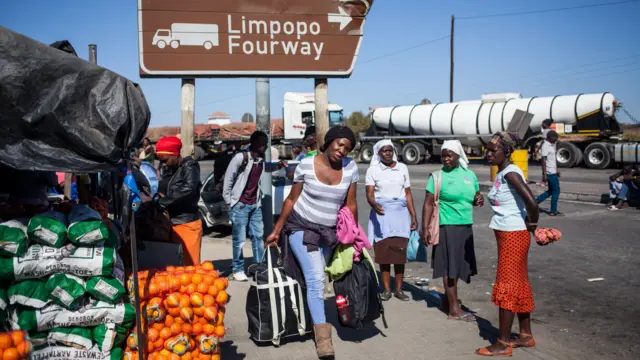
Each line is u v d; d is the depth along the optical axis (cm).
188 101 604
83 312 343
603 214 1161
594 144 2264
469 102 2797
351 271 460
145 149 776
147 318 371
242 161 652
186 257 557
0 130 316
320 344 438
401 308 575
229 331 502
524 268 440
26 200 391
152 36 577
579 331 512
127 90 348
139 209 506
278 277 463
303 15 610
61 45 407
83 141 325
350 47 625
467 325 517
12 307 337
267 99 724
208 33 589
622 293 627
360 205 1427
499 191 441
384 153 597
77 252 343
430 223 534
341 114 2952
